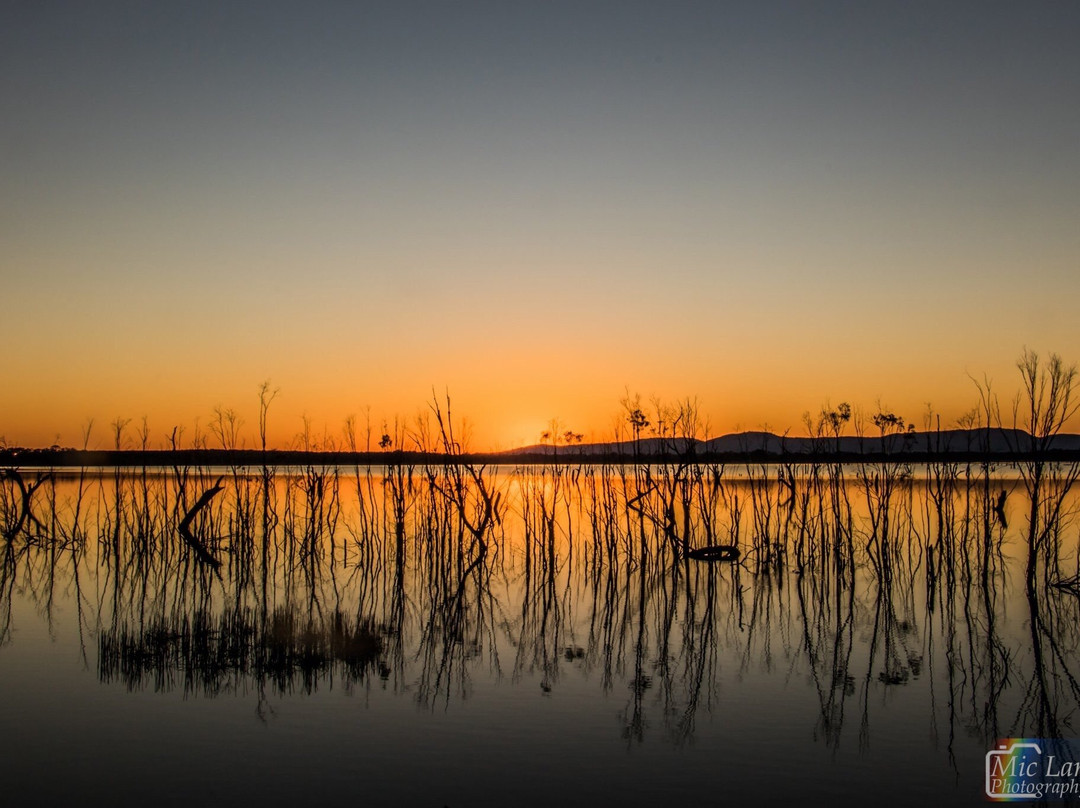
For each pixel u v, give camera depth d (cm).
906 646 1955
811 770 1210
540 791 1136
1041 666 1775
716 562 3441
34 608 2423
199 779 1172
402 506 3238
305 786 1152
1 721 1407
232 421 3481
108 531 3578
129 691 1576
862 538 3866
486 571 3312
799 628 2164
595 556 3203
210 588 2861
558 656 1859
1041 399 2644
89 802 1104
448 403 3388
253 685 1616
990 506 3412
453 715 1435
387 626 2195
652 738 1328
